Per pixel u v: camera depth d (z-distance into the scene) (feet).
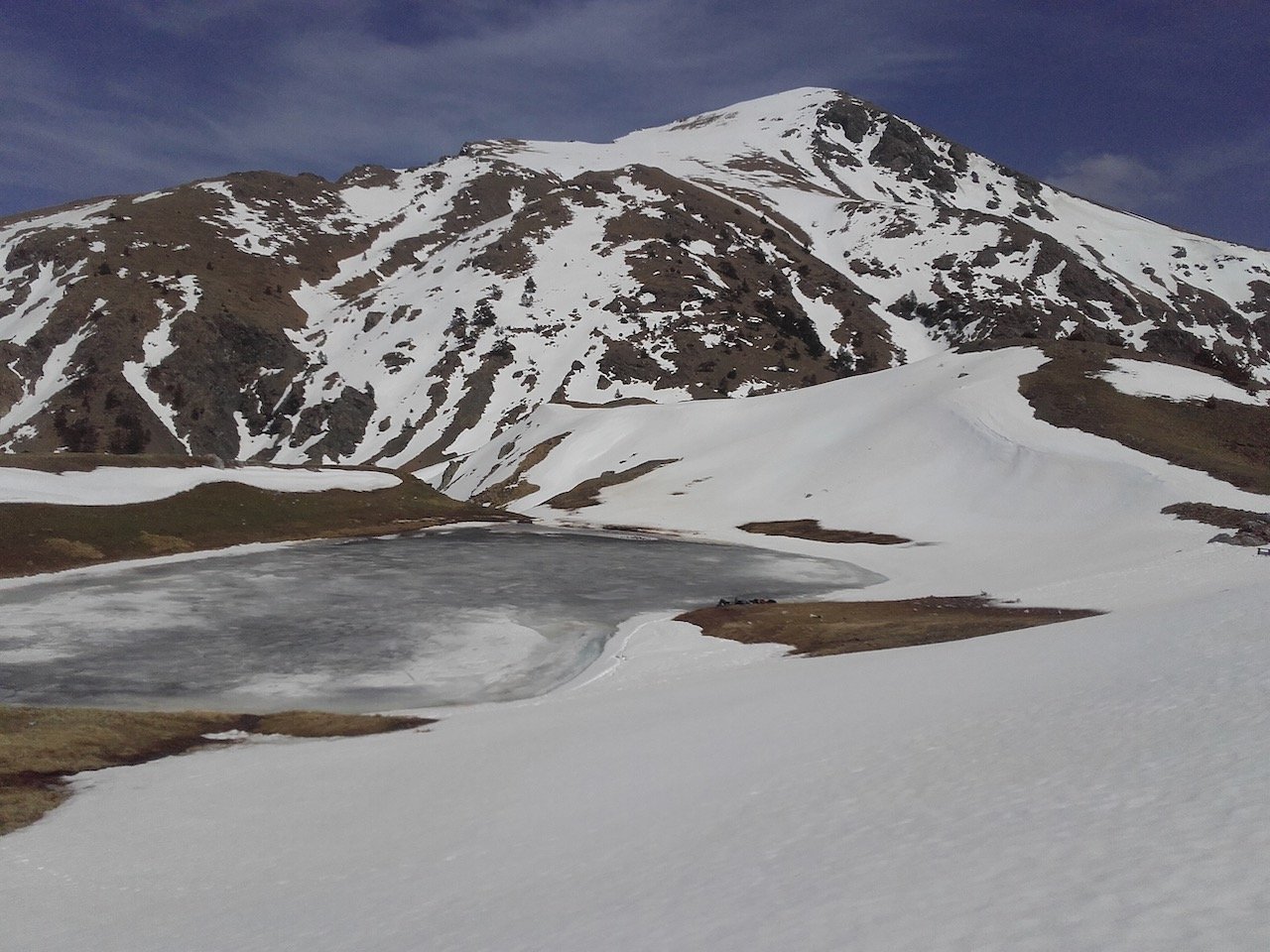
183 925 44.50
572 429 421.18
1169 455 248.73
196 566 178.81
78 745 81.20
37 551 177.27
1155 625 78.79
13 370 615.98
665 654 117.80
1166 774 34.81
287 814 61.46
